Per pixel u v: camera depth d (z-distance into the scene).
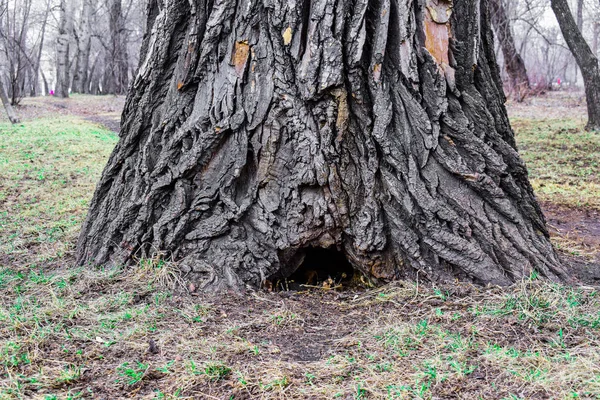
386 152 3.54
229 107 3.65
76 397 2.44
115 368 2.68
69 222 5.55
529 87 23.98
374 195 3.59
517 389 2.35
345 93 3.52
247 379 2.56
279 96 3.59
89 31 37.25
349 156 3.62
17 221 5.67
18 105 21.30
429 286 3.49
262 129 3.63
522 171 3.86
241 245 3.67
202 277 3.61
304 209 3.63
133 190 3.89
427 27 3.60
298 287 3.90
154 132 3.91
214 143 3.69
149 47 4.05
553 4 13.12
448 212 3.50
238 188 3.75
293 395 2.43
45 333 3.01
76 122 16.00
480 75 3.85
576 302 3.15
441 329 2.96
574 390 2.29
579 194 7.26
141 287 3.58
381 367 2.62
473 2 3.69
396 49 3.59
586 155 10.26
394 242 3.61
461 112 3.65
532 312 3.04
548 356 2.60
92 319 3.21
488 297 3.27
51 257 4.45
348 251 3.73
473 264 3.47
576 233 5.31
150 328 3.09
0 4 24.23
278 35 3.58
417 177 3.54
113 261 3.88
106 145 11.55
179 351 2.84
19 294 3.61
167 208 3.81
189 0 3.72
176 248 3.76
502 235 3.55
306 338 3.02
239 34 3.65
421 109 3.57
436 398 2.33
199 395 2.45
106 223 4.03
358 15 3.47
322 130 3.54
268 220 3.66
